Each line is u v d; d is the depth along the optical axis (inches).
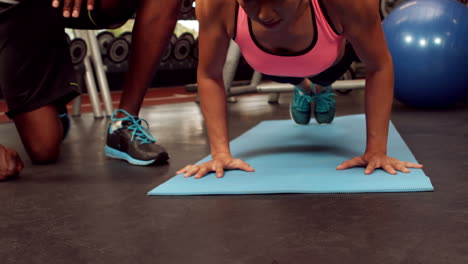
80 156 65.5
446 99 94.5
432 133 69.8
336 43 44.1
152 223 36.3
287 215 36.2
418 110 96.8
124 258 30.1
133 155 57.9
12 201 44.5
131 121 60.7
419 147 60.0
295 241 31.0
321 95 78.3
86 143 77.2
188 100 167.5
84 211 40.4
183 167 55.7
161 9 57.6
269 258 28.6
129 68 60.2
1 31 54.7
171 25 59.0
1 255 31.7
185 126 91.5
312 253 29.0
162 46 59.4
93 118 116.8
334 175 46.1
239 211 37.9
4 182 51.9
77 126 101.7
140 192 45.6
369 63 45.4
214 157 50.6
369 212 35.9
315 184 43.0
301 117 80.7
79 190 47.6
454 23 92.4
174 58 129.4
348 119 85.0
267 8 33.2
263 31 42.0
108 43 133.1
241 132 81.7
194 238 32.7
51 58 57.5
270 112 110.0
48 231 35.9
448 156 54.1
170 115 112.5
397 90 98.0
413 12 96.0
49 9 56.2
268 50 44.2
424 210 35.7
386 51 44.8
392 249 28.9
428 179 42.9
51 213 40.4
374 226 32.9
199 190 43.4
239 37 44.2
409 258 27.6
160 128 90.7
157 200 42.4
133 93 60.6
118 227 35.9
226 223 35.2
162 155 56.7
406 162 47.2
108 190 47.0
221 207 39.2
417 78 93.4
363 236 31.2
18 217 39.7
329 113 79.7
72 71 59.6
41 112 58.3
